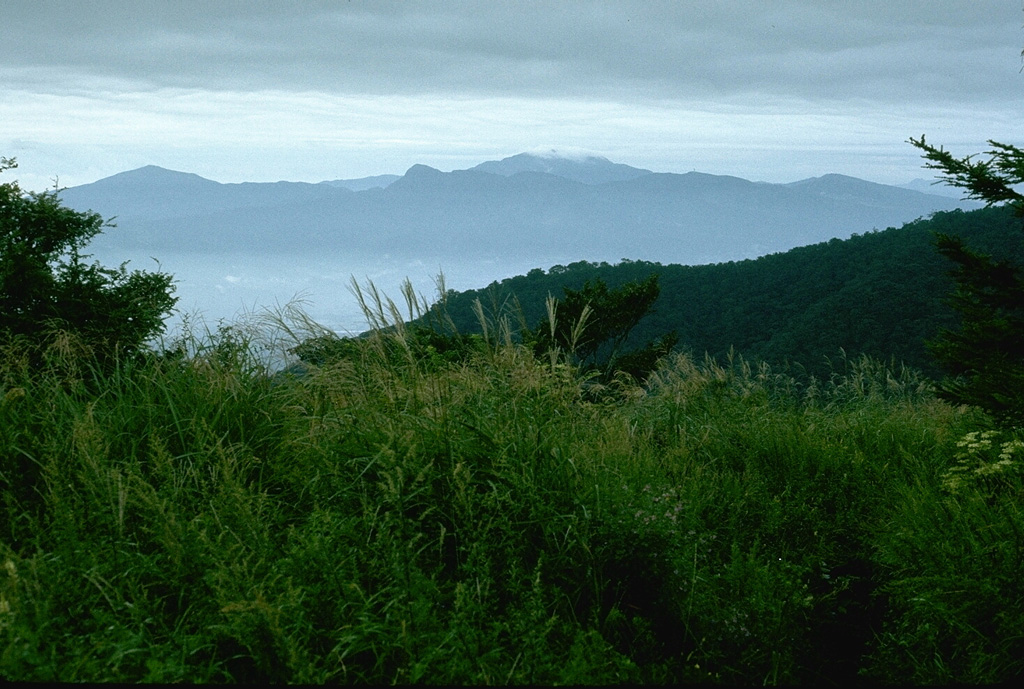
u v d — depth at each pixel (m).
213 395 4.33
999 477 4.71
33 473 3.76
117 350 4.71
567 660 2.73
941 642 3.34
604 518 3.58
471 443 4.11
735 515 4.24
